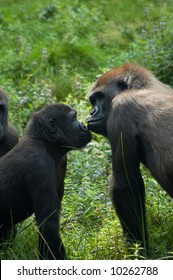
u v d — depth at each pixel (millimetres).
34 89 19344
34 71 21062
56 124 12695
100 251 12477
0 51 22562
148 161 12609
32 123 12695
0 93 13859
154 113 12484
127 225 12984
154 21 25797
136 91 13031
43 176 12125
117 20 25797
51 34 23734
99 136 17328
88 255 12352
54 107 12828
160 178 12367
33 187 12125
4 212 12484
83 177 15414
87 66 22297
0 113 13742
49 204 12062
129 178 12836
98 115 13484
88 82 20359
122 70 13555
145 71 13547
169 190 12359
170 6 27156
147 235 12867
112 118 12875
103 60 22609
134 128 12617
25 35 24000
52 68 21359
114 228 13156
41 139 12586
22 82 20297
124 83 13398
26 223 13531
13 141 14008
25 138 12609
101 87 13570
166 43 20984
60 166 13109
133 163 12789
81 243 12742
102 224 13555
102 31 25125
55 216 12047
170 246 12938
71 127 12875
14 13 26406
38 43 23375
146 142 12508
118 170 12891
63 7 26875
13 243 12586
